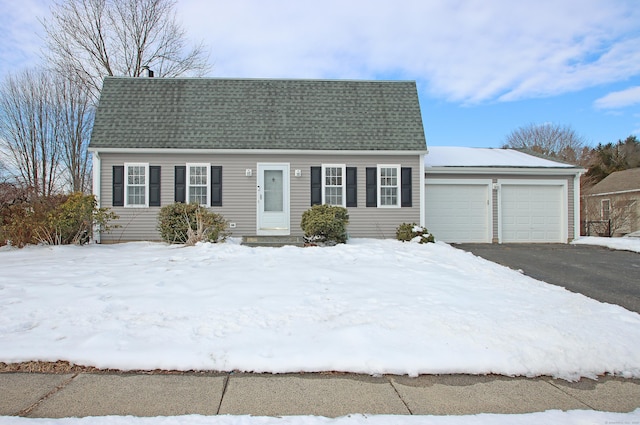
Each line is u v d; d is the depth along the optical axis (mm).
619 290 7266
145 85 14164
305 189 13328
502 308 5312
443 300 5605
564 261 10219
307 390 3496
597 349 4168
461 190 14469
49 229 11078
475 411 3189
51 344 4145
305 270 7105
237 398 3348
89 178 25531
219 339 4297
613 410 3242
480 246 13359
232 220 13125
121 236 12727
